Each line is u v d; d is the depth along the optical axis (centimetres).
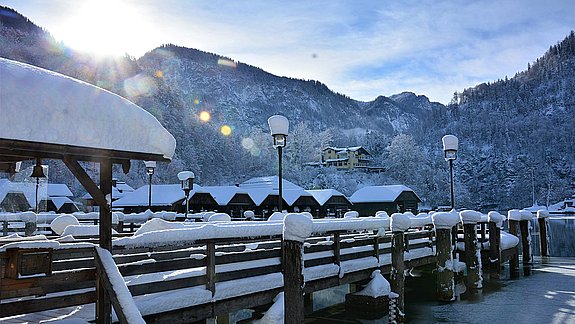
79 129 463
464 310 1124
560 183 12375
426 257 1336
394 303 951
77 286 556
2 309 466
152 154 524
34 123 435
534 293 1316
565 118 16762
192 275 636
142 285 575
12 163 719
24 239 646
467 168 14300
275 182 5153
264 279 728
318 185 8981
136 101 9250
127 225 1655
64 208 4238
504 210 11844
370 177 9894
